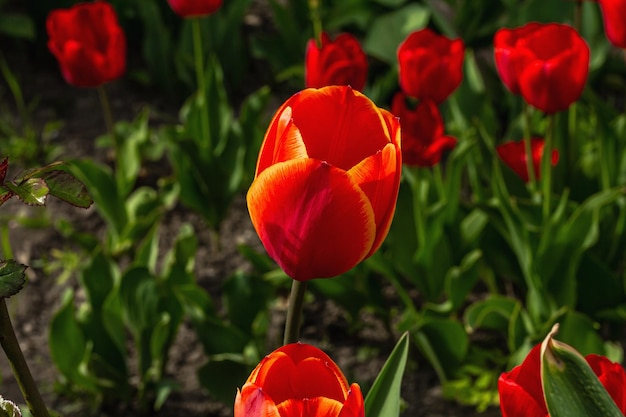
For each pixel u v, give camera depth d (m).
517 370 1.44
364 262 3.52
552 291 3.31
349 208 1.35
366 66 2.95
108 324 3.30
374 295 3.64
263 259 3.52
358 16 5.29
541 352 1.34
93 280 3.39
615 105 5.10
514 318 3.21
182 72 5.10
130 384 3.56
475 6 5.16
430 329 3.25
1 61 5.53
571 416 1.32
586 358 1.48
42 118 5.06
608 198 3.16
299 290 1.57
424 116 3.14
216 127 4.19
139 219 3.95
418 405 3.44
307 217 1.36
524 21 4.86
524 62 2.92
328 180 1.32
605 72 5.06
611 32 3.05
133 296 3.29
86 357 3.29
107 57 3.66
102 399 3.47
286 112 1.40
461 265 3.61
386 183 1.38
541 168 3.42
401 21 5.12
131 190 4.52
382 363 3.63
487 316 3.34
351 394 1.22
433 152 3.01
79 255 4.23
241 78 5.27
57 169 1.43
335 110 1.47
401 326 3.45
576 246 3.23
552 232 3.20
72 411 3.46
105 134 4.95
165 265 3.73
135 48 5.64
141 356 3.34
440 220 3.41
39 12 5.42
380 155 1.35
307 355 1.39
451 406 3.42
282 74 4.95
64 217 4.47
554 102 2.95
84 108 5.15
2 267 1.39
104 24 3.81
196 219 4.48
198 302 3.30
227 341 3.29
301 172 1.33
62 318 3.22
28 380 1.53
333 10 5.27
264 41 5.21
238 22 5.13
